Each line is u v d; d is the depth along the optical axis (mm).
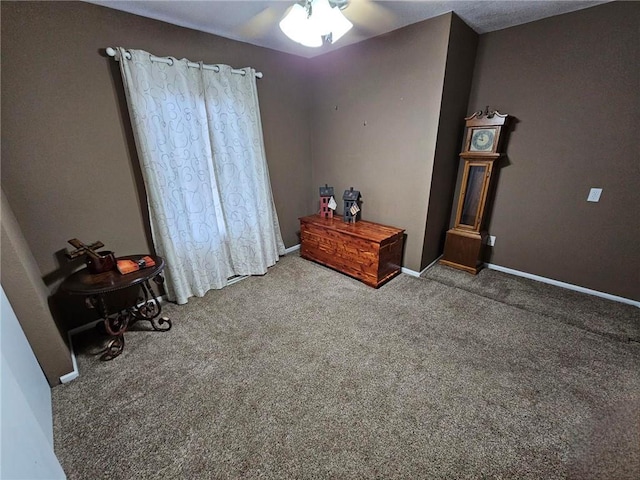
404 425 1384
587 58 2158
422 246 2812
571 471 999
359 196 3191
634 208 2199
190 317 2301
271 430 1373
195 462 1241
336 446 1294
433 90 2355
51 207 1922
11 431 909
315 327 2145
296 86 3186
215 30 2363
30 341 1517
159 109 2162
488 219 2951
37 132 1795
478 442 1298
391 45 2506
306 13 1812
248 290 2709
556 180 2490
